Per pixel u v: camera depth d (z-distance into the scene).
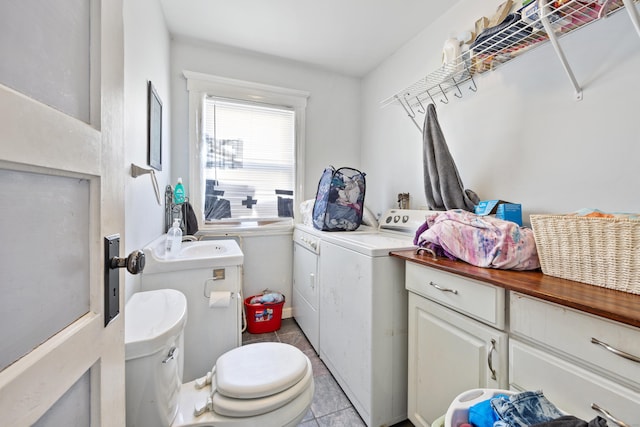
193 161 2.28
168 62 2.10
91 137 0.46
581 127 1.14
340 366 1.60
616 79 1.04
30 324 0.34
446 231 1.18
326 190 2.03
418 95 1.94
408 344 1.32
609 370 0.65
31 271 0.35
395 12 1.85
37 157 0.34
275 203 2.56
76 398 0.43
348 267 1.51
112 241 0.53
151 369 0.81
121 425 0.57
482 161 1.57
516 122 1.39
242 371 1.04
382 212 2.49
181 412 0.96
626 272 0.75
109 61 0.53
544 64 1.27
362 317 1.38
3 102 0.29
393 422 1.36
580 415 0.70
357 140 2.85
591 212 0.90
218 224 2.39
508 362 0.88
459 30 1.74
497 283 0.87
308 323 2.14
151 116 1.50
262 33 2.11
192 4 1.80
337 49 2.31
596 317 0.67
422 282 1.21
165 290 1.21
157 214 1.70
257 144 2.49
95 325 0.47
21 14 0.33
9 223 0.32
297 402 1.01
